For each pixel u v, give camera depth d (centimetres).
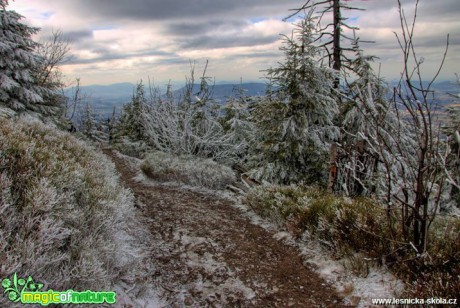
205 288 431
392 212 477
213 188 1091
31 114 1508
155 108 1661
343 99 957
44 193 339
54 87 1917
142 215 722
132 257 451
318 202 623
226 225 694
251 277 465
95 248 359
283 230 650
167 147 1636
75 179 464
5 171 358
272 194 760
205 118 1631
